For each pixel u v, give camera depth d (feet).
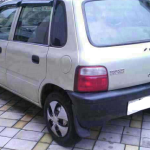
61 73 9.28
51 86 10.27
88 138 10.75
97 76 8.55
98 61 8.58
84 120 8.88
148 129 11.26
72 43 8.96
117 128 11.41
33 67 10.73
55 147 10.26
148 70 9.60
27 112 13.21
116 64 8.80
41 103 10.98
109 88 8.82
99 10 9.51
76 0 9.27
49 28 10.09
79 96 8.68
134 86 9.42
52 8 10.08
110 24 9.45
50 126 10.66
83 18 9.03
